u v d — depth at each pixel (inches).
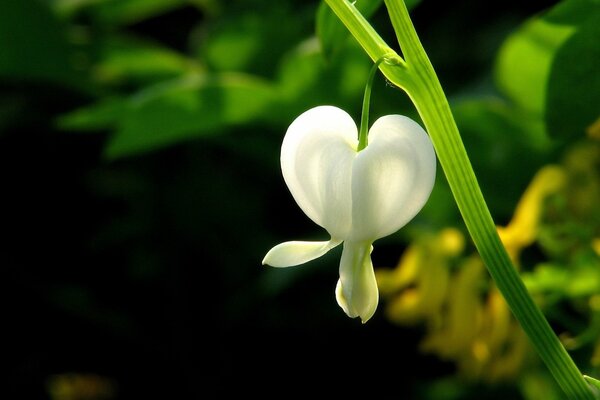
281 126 20.7
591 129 17.5
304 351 22.0
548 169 17.7
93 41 22.9
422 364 21.3
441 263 18.0
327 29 14.7
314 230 22.4
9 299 24.0
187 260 23.1
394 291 18.2
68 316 23.8
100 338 23.7
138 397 23.6
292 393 22.1
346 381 21.8
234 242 22.8
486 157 18.4
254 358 22.4
